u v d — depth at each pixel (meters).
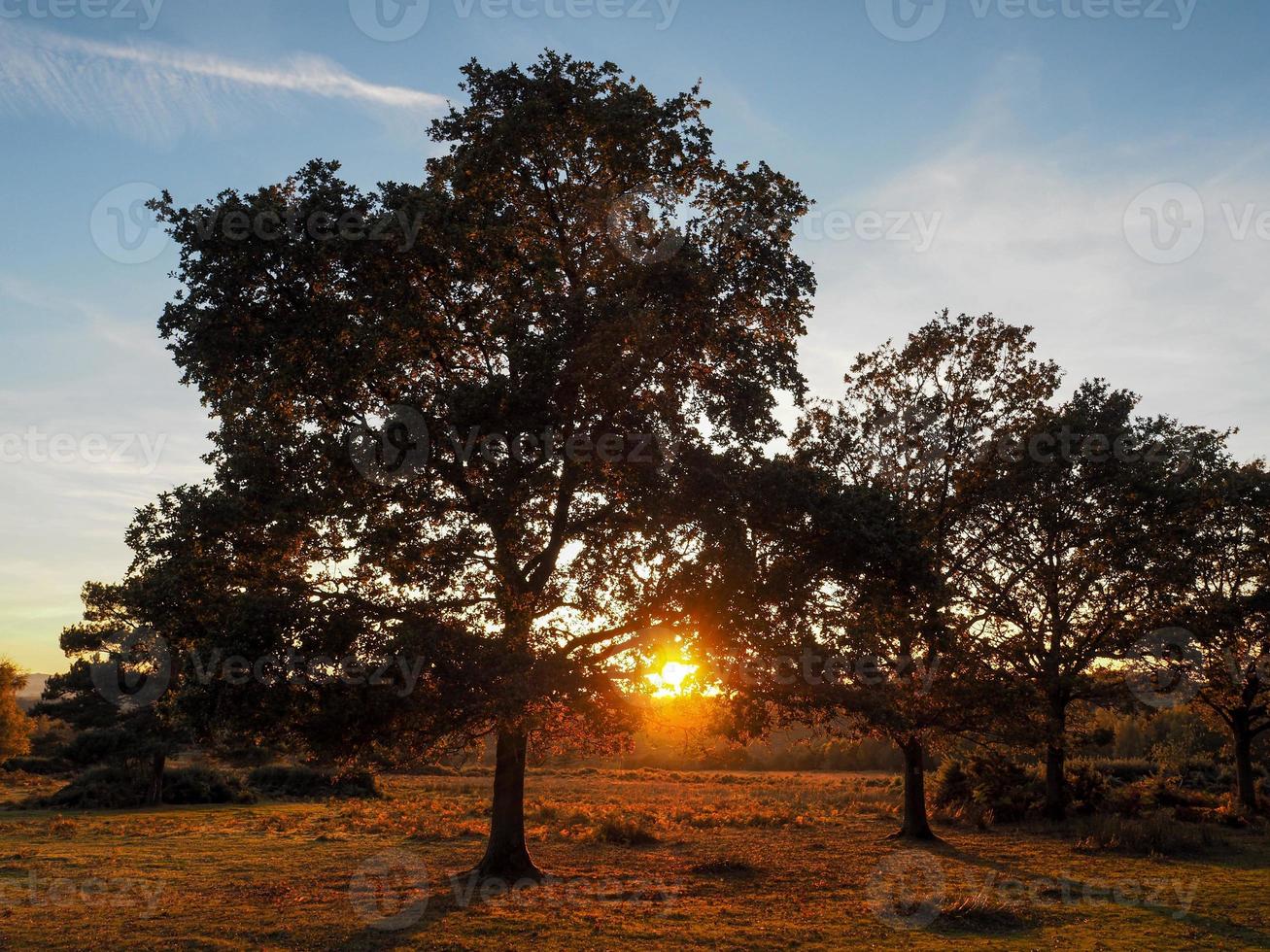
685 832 29.14
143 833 30.05
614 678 15.33
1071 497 29.84
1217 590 35.41
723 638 15.71
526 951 11.92
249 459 16.00
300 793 50.94
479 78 17.61
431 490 16.59
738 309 17.80
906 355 29.22
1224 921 14.12
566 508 17.94
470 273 15.24
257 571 16.20
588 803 42.09
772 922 14.04
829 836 27.92
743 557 15.52
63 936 12.81
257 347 15.00
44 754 82.50
